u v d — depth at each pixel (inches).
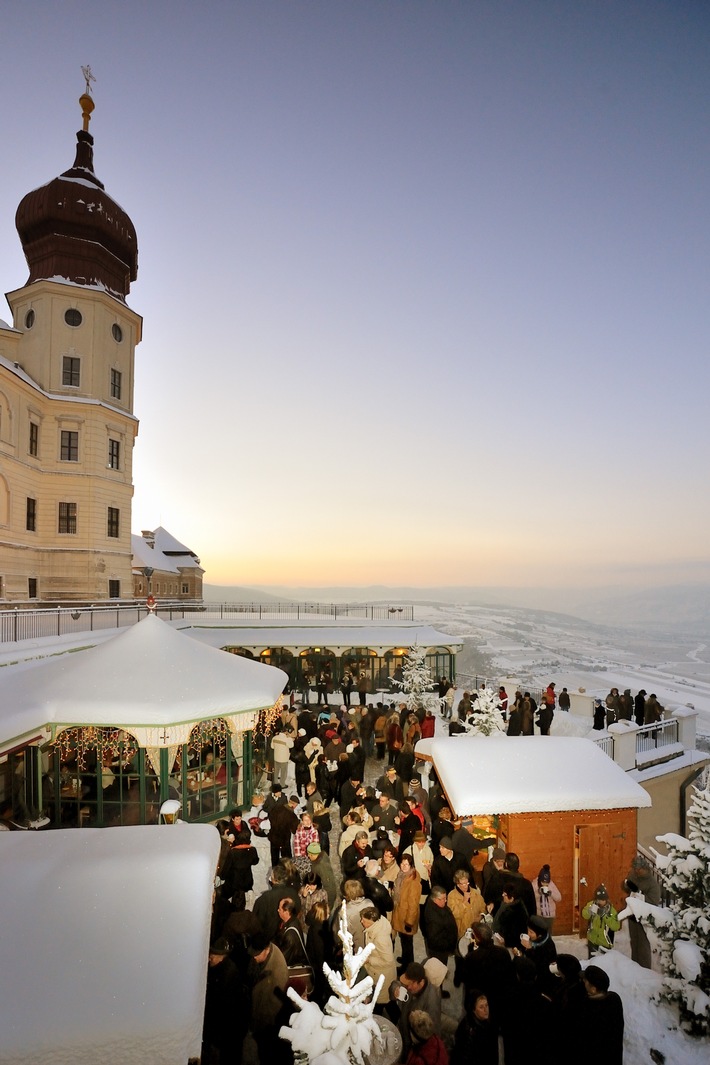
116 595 1316.4
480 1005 201.0
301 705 894.4
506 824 358.6
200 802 488.4
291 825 386.3
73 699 453.7
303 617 1279.5
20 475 1134.4
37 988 170.7
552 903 317.7
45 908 197.2
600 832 358.6
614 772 378.9
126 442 1369.3
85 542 1246.3
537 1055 206.5
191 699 473.7
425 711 668.7
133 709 450.0
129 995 171.8
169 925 196.7
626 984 284.0
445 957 267.6
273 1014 213.3
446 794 378.3
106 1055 161.5
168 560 2711.6
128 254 1390.3
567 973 212.1
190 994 175.3
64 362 1267.2
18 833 252.7
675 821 678.5
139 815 461.4
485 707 583.5
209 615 1273.4
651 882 325.1
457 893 297.0
